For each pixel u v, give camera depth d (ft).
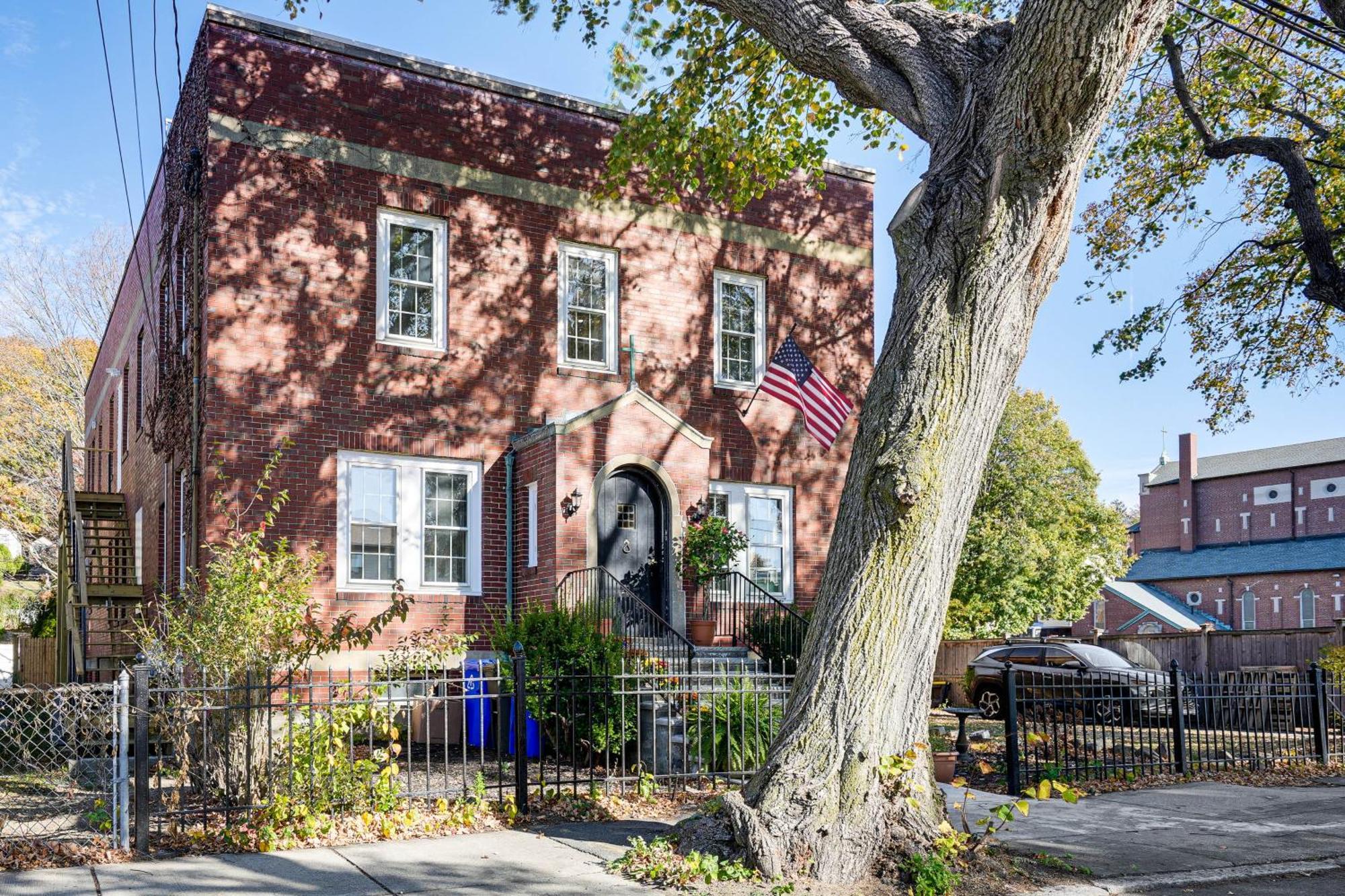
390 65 49.55
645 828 27.76
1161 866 25.89
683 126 50.67
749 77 51.01
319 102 47.70
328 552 46.11
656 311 56.13
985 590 103.86
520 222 52.49
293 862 23.77
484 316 51.16
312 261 47.01
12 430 124.57
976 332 24.22
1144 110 62.95
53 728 36.29
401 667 36.58
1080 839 28.73
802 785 23.08
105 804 28.35
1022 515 105.81
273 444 45.32
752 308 60.03
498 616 50.06
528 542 50.29
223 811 26.50
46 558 129.59
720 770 36.09
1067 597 108.99
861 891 22.06
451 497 50.11
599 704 36.40
